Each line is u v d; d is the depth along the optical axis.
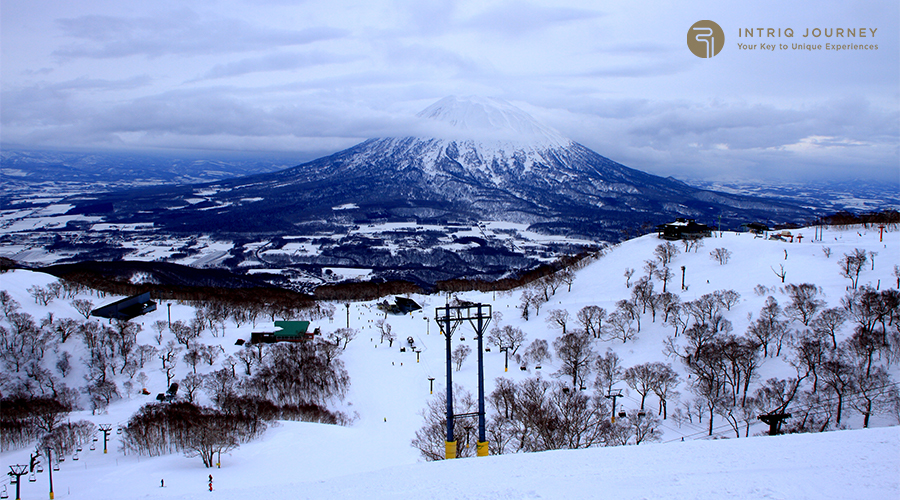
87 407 115.44
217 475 75.44
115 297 184.00
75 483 75.44
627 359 125.75
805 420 83.62
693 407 97.75
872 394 86.56
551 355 131.12
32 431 98.25
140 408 103.00
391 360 137.75
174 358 131.38
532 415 70.81
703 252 188.50
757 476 25.00
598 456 30.42
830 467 25.62
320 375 119.31
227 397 107.69
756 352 110.62
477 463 31.03
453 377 122.50
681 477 25.56
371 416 108.19
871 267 149.88
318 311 185.00
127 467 81.75
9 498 71.00
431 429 73.50
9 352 129.50
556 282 190.75
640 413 92.06
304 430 96.81
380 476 30.08
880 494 22.23
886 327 111.56
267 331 149.38
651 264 179.62
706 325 122.44
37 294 158.50
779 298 138.38
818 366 97.88
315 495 28.02
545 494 24.50
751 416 88.38
